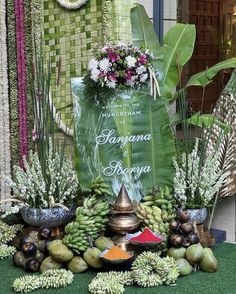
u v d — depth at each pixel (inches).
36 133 120.7
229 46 151.0
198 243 111.0
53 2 136.7
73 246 110.0
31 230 118.9
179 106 130.6
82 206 116.5
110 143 120.9
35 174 117.1
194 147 121.6
